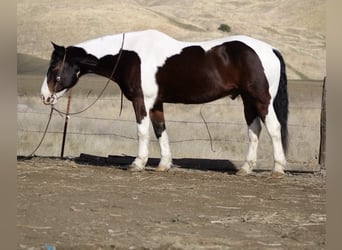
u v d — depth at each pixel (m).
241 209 9.72
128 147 17.47
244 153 16.48
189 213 9.30
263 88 12.66
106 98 29.11
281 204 10.16
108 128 20.11
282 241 7.90
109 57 13.31
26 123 20.16
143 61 13.05
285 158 12.96
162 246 7.43
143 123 13.01
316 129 19.05
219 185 11.68
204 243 7.64
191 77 12.89
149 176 12.36
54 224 8.27
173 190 11.03
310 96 32.94
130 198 10.19
